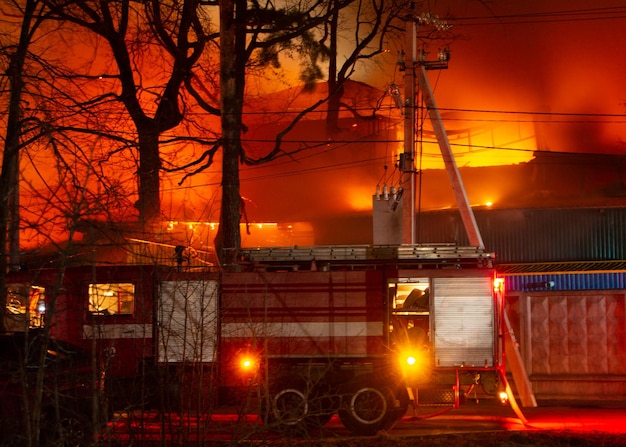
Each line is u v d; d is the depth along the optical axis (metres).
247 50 41.84
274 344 24.22
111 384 15.29
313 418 22.91
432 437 21.88
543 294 34.03
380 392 23.42
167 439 17.77
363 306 24.45
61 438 13.63
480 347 24.52
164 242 18.75
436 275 24.78
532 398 30.16
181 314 23.61
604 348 33.53
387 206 38.44
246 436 16.02
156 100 42.81
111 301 27.64
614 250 48.19
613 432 22.70
